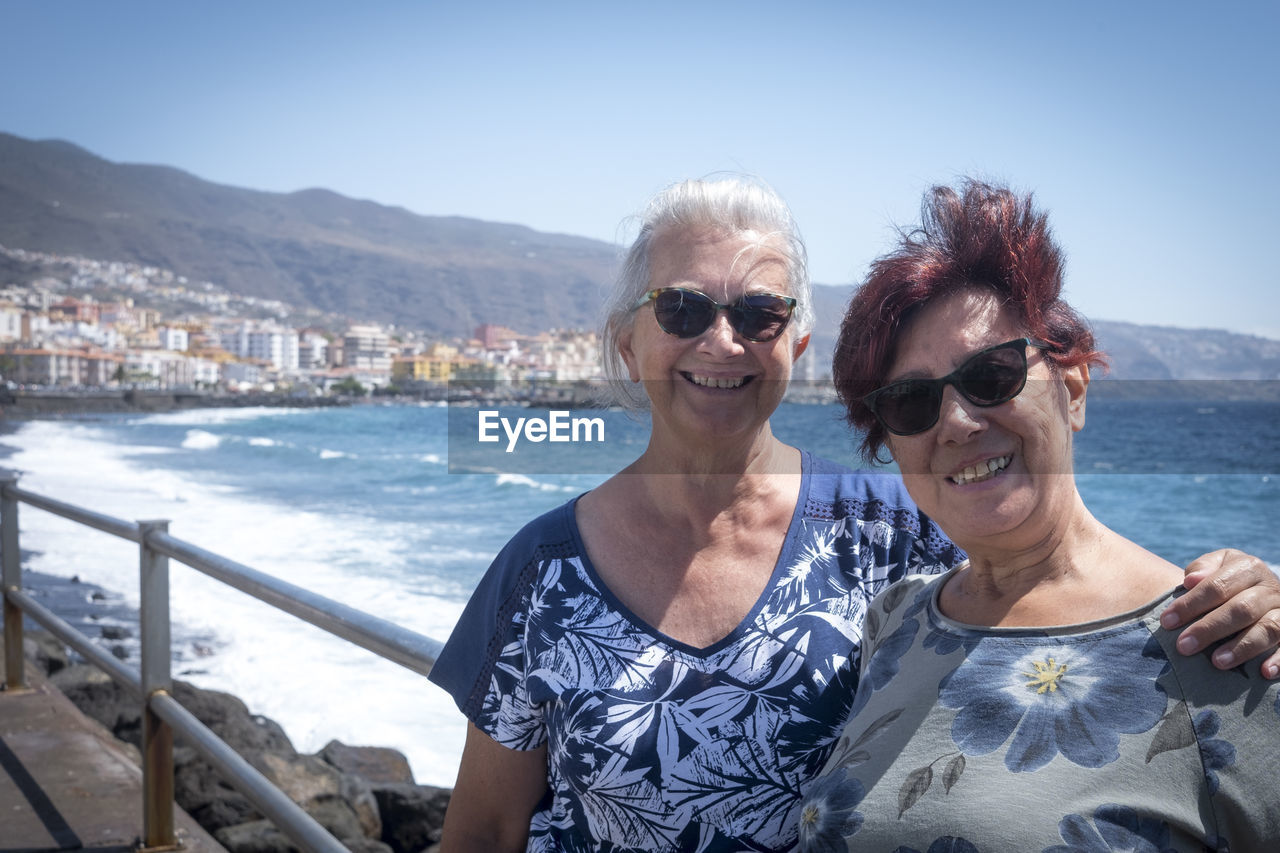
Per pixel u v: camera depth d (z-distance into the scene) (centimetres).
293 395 17800
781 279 168
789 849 159
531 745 174
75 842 373
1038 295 128
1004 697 122
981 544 129
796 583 166
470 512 2533
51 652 923
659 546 169
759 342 161
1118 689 115
